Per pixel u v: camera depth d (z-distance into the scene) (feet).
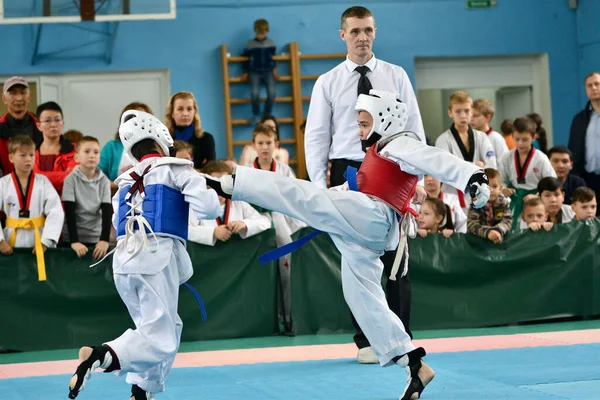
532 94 42.63
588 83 29.66
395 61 40.96
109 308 22.93
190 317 23.25
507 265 24.82
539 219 25.57
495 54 41.65
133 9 34.55
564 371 16.88
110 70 39.24
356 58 19.01
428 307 24.23
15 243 22.45
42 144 24.62
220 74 39.91
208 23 39.83
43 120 24.29
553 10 41.98
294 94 39.70
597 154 29.76
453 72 42.19
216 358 20.11
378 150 14.87
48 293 22.58
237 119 40.06
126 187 14.07
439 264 24.35
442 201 24.99
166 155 14.44
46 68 38.70
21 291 22.41
